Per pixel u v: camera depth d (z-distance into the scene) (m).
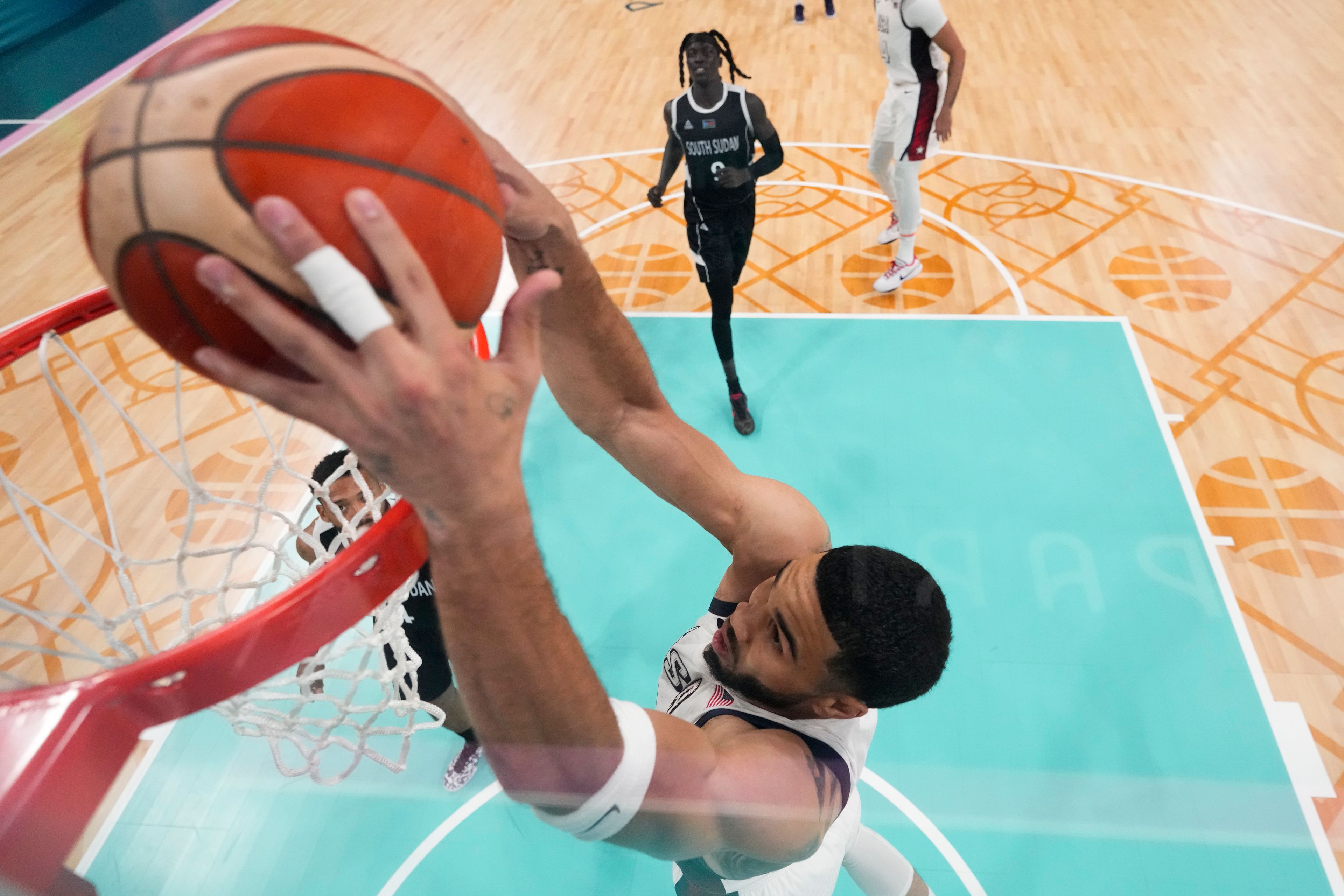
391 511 0.64
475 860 1.36
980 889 1.66
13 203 3.45
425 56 5.12
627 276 3.62
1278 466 2.64
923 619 0.75
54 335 1.01
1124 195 4.07
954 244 3.80
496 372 0.42
